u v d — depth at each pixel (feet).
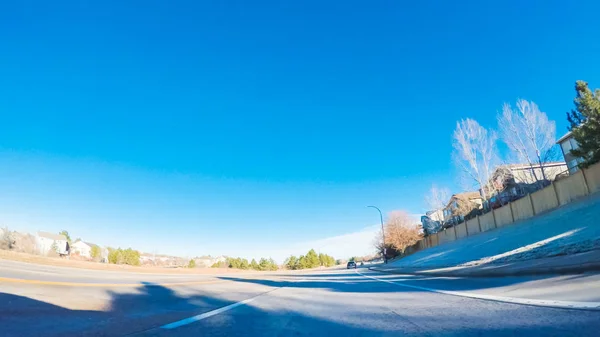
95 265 97.04
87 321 17.37
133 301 27.78
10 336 13.25
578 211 74.74
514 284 26.53
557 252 41.55
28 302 20.86
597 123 82.38
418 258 134.72
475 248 89.86
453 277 44.21
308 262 357.20
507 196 132.57
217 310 24.31
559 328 11.85
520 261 43.62
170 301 29.63
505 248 68.28
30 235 147.02
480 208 151.02
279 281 66.64
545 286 22.80
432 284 36.70
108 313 20.66
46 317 17.38
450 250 113.50
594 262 24.45
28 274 42.16
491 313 16.20
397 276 63.00
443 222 183.21
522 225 95.35
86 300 25.25
